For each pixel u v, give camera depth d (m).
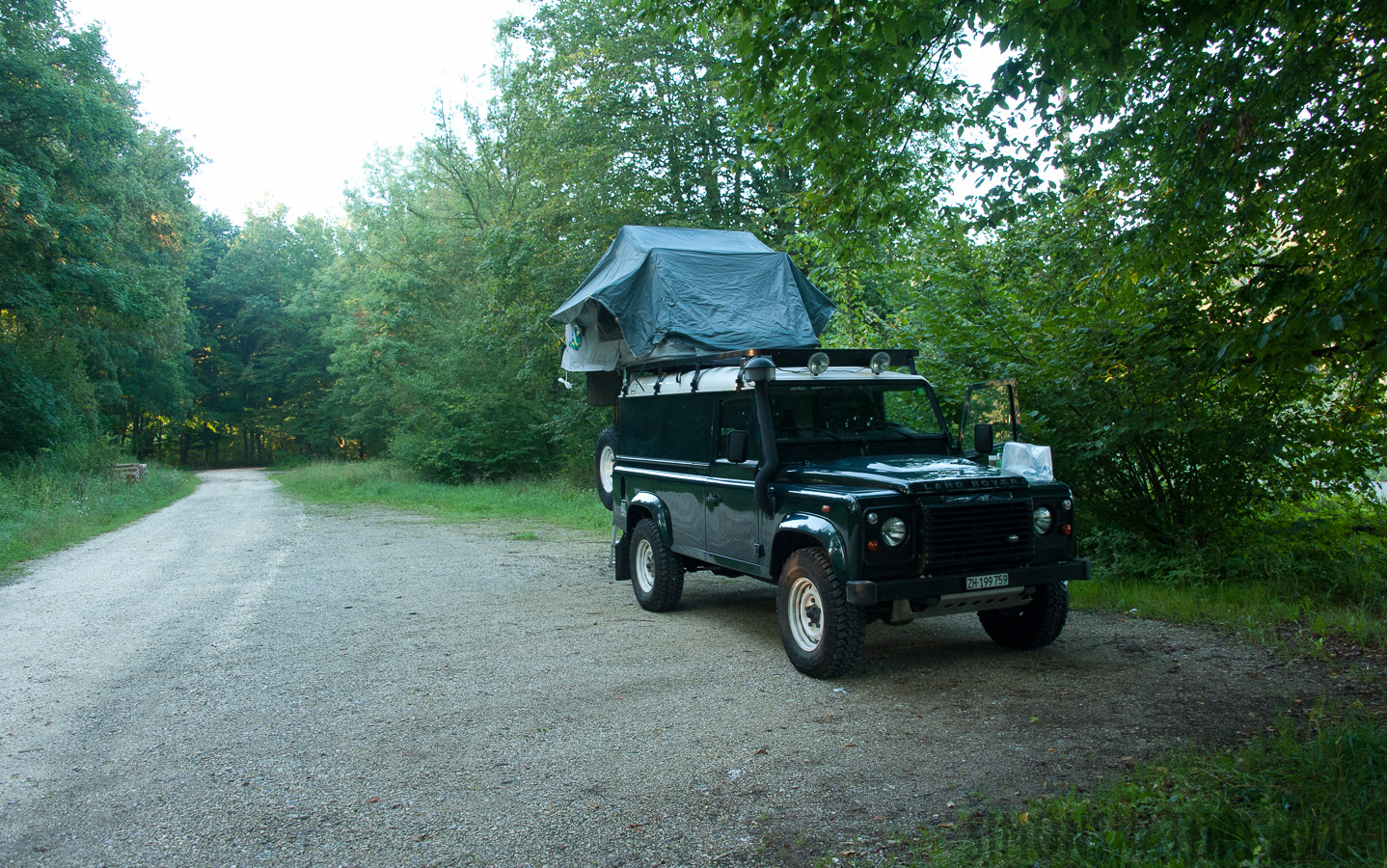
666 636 7.18
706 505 7.29
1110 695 5.17
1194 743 4.27
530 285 22.28
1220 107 6.97
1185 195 7.18
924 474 5.76
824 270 11.90
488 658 6.61
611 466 10.16
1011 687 5.44
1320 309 5.27
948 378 9.61
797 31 6.46
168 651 7.06
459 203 33.28
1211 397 8.12
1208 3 5.89
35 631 7.95
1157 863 2.96
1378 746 3.67
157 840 3.68
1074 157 8.06
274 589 9.88
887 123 7.45
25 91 22.92
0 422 27.16
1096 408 8.72
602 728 4.95
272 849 3.57
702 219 21.27
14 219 21.88
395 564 11.78
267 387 66.12
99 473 29.34
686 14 7.46
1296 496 8.21
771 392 6.71
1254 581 7.88
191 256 41.94
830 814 3.73
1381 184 6.09
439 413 30.08
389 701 5.56
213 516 20.91
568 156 21.80
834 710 5.13
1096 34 5.77
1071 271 8.98
